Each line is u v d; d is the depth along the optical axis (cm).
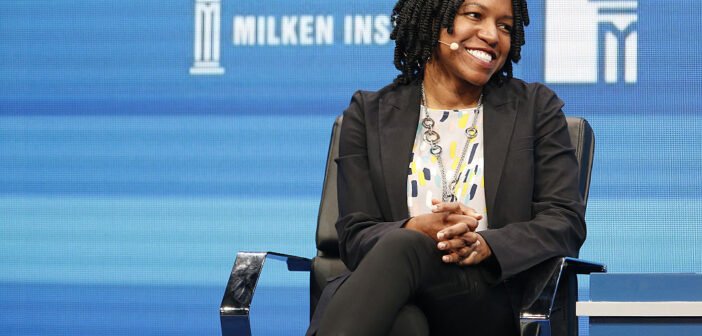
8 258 1071
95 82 1066
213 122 1052
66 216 1068
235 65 1051
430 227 648
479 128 723
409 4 746
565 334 686
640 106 1005
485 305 637
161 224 1056
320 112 1041
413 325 601
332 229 768
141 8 1061
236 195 1049
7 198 1073
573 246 682
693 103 1001
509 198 695
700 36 1001
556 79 1011
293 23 1045
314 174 1042
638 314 600
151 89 1059
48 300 1067
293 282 1044
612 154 1005
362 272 600
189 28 1056
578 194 707
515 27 745
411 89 745
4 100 1075
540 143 714
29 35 1074
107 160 1063
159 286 1055
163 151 1057
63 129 1070
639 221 1003
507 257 639
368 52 1038
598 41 1008
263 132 1048
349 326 584
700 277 597
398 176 709
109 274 1061
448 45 726
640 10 1005
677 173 1001
